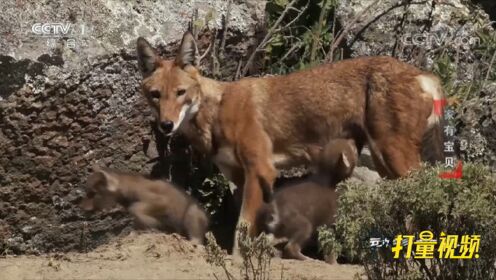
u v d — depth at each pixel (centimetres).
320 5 2553
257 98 2166
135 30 2161
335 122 2145
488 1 3112
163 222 2130
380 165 2116
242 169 2180
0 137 1948
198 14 2298
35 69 1975
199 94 2138
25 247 2033
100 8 2125
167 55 2233
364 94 2116
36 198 2023
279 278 1772
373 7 2602
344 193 1544
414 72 2095
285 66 2530
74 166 2062
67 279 1744
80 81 2028
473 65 2664
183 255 1962
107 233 2123
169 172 2258
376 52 2580
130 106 2136
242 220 2111
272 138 2172
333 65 2162
